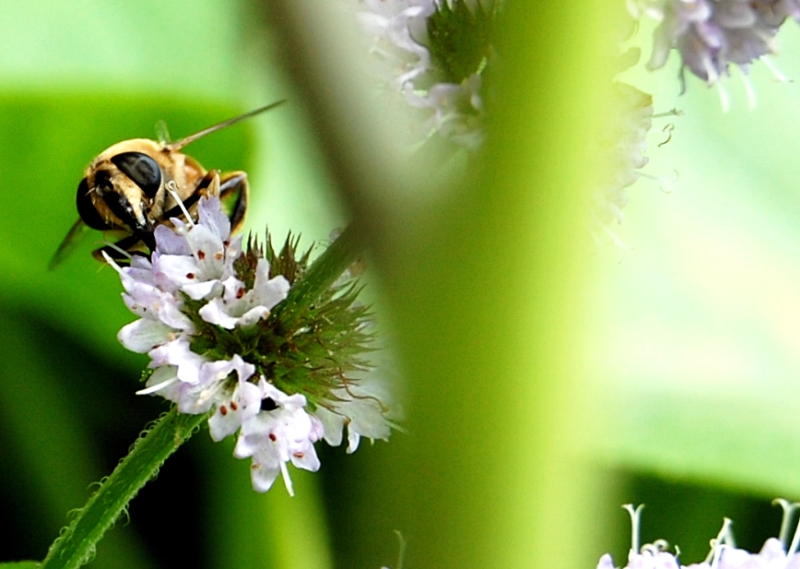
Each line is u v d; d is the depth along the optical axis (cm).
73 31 24
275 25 9
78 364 24
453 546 8
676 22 19
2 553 24
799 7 19
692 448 23
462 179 8
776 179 24
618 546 23
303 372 20
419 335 8
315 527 23
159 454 20
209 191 21
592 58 8
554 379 8
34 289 24
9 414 24
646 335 23
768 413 23
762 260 24
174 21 24
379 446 9
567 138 8
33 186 24
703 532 23
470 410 8
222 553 24
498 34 8
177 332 20
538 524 8
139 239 21
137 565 24
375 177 8
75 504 24
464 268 8
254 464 20
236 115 24
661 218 24
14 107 23
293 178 24
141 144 21
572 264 8
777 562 20
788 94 25
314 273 20
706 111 24
